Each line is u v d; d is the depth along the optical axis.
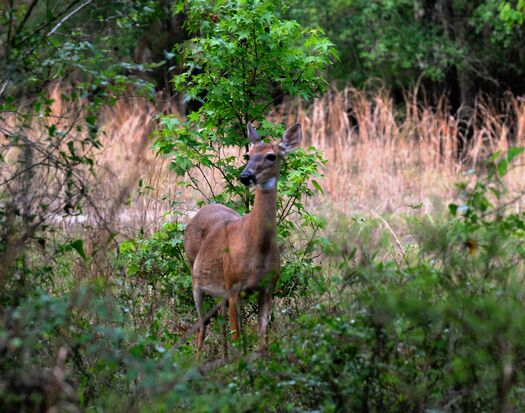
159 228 14.68
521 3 14.30
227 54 12.70
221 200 13.46
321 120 26.19
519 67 34.53
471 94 34.44
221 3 12.95
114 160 19.78
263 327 11.03
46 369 8.02
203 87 13.04
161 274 12.57
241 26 12.66
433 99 35.62
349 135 25.34
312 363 7.98
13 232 8.79
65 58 9.50
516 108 27.34
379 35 32.09
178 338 10.43
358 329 7.93
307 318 8.79
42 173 10.00
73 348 8.28
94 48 9.76
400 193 22.41
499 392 7.71
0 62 8.88
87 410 7.68
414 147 26.00
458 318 7.66
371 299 7.88
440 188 22.22
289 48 13.73
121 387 8.51
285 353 8.36
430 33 32.78
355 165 24.84
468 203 8.16
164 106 25.56
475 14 31.59
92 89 9.84
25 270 8.68
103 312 7.86
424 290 7.95
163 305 11.74
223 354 10.67
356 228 12.87
